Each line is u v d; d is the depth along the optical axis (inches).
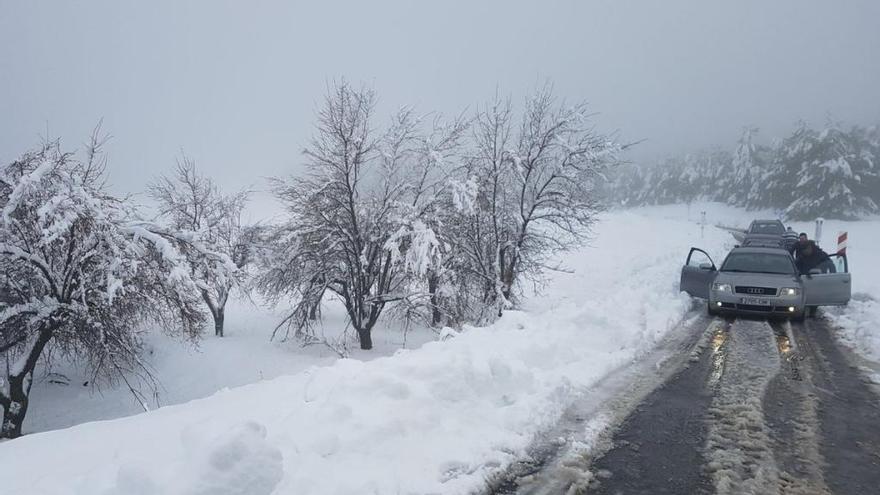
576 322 291.7
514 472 142.6
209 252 541.6
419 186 622.2
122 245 485.1
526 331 274.7
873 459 154.4
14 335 497.4
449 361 186.2
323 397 173.8
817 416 187.3
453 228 606.2
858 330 329.4
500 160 593.9
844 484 139.5
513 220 607.8
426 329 700.0
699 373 238.5
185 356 640.4
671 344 296.0
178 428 163.9
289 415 157.6
